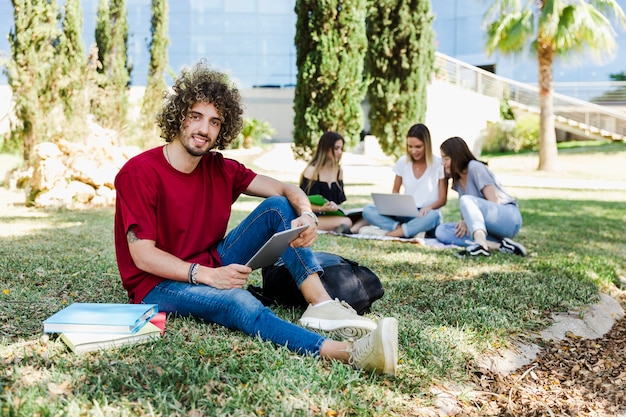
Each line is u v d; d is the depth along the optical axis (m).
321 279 3.16
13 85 11.00
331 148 6.41
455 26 23.50
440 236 5.90
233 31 23.17
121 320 2.55
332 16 11.09
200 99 2.71
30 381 2.18
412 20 12.53
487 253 5.25
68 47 11.49
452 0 23.41
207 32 23.12
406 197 6.06
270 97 23.03
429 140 6.34
